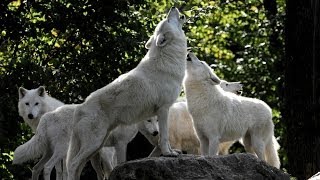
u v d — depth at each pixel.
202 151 16.77
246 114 17.12
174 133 18.39
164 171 13.62
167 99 14.65
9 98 21.03
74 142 14.41
